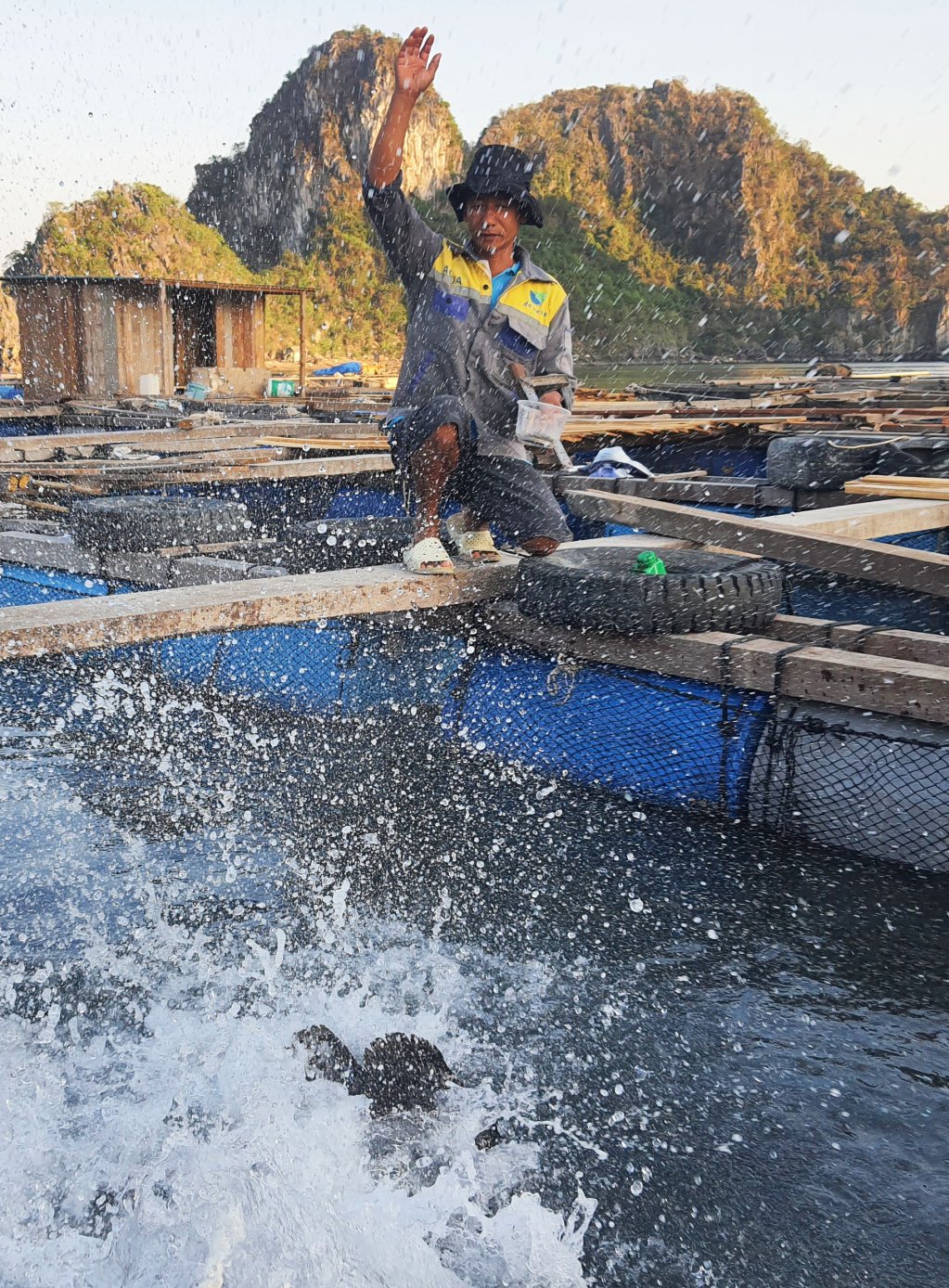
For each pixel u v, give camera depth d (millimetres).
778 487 7641
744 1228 2529
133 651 6492
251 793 5094
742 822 4660
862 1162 2750
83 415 13398
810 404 13391
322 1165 2678
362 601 4852
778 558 5242
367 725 5625
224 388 18281
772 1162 2748
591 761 5031
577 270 124938
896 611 6137
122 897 4121
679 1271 2402
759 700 4605
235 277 71688
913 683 4070
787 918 3990
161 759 5488
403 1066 2979
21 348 18516
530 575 4902
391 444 5051
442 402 4754
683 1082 3074
